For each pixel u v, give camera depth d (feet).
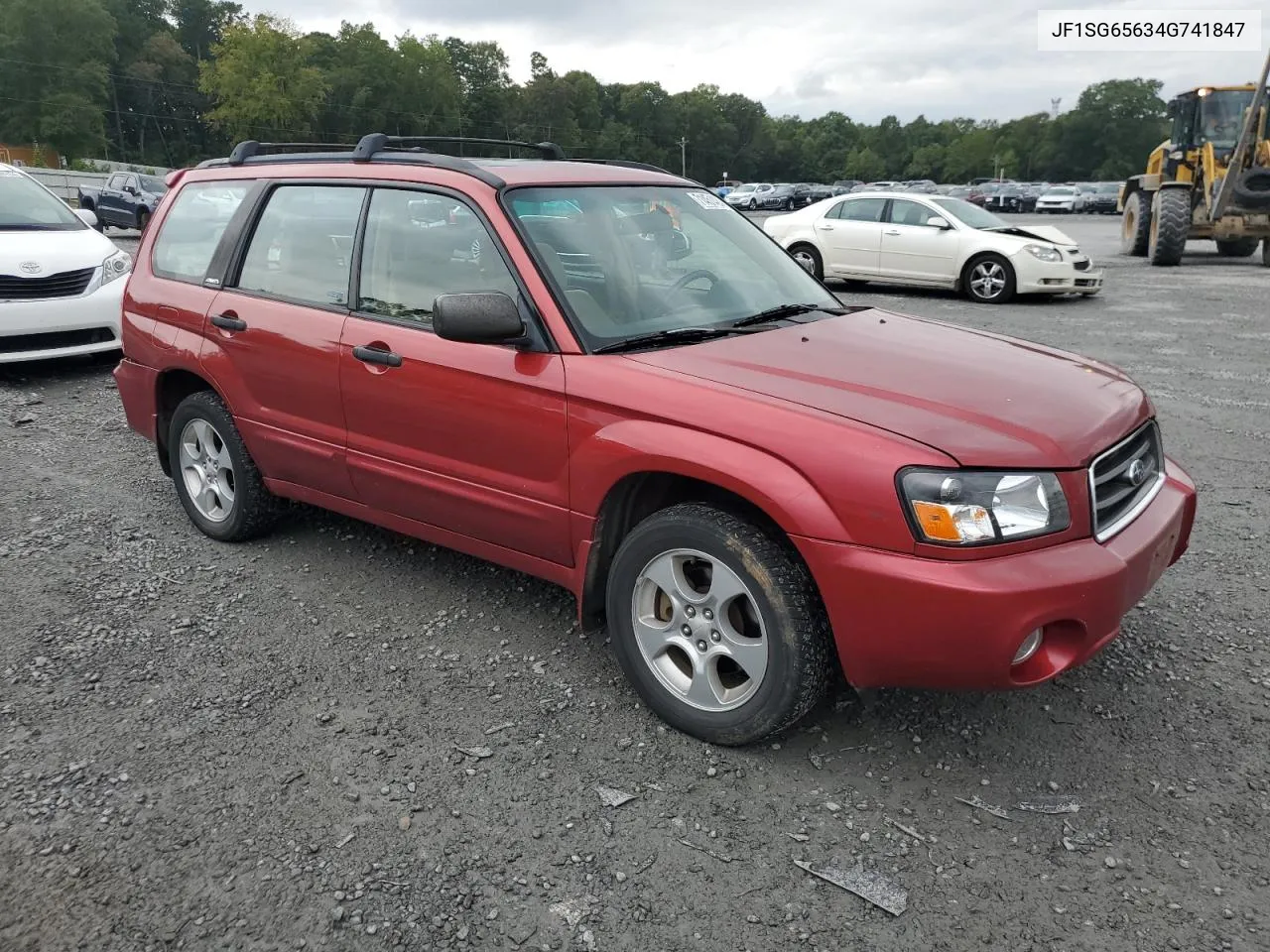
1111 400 10.10
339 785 9.41
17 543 15.30
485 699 10.94
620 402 9.89
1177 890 8.02
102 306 27.45
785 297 12.68
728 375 9.79
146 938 7.58
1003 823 8.85
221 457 15.10
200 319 14.42
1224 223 55.72
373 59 376.68
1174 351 30.22
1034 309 40.34
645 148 488.44
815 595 9.21
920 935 7.60
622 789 9.34
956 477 8.37
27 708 10.68
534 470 10.81
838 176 531.09
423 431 11.78
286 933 7.64
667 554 9.92
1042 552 8.57
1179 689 10.99
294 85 327.06
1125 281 50.60
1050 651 8.71
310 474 13.57
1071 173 436.76
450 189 11.71
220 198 14.76
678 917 7.79
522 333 10.34
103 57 328.08
